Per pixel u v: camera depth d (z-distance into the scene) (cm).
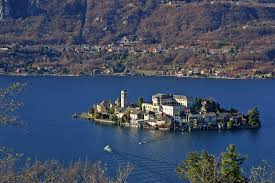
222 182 9806
